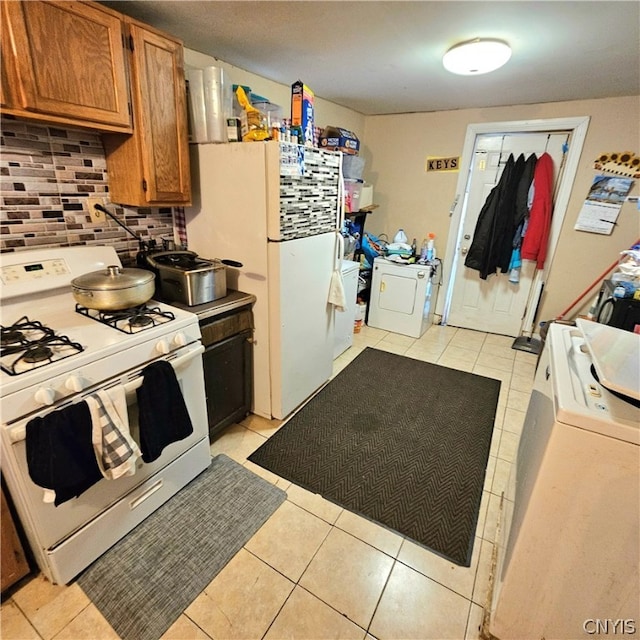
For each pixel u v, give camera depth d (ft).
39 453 3.54
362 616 4.21
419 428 7.56
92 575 4.49
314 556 4.86
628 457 2.78
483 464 6.61
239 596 4.36
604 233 10.36
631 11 4.90
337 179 7.57
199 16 5.36
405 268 11.82
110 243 6.22
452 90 9.07
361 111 11.93
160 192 5.76
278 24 5.61
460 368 10.24
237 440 7.02
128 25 4.88
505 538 4.39
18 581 4.38
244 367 7.12
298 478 6.15
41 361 3.77
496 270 12.00
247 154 5.94
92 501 4.35
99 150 5.78
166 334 4.81
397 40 6.14
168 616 4.13
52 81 4.25
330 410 8.05
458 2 4.86
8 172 4.87
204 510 5.44
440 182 12.08
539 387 4.52
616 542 3.04
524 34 5.75
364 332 12.64
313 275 7.42
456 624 4.16
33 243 5.27
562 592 3.42
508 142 11.02
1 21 3.78
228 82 6.11
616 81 7.95
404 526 5.34
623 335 4.06
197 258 6.60
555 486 3.08
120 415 4.18
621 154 9.66
